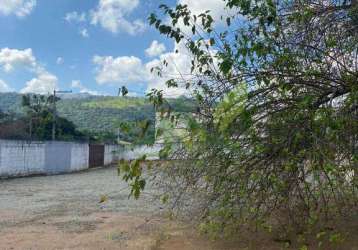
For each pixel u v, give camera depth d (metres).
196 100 5.30
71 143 27.31
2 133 28.95
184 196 6.14
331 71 5.25
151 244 6.54
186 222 7.61
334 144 4.82
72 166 27.44
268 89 5.26
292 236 6.05
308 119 4.90
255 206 5.42
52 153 25.06
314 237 5.87
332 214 5.61
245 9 5.43
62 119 36.09
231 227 5.88
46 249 6.36
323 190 4.91
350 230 5.83
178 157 5.51
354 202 5.18
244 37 5.25
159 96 4.98
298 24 5.46
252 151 5.23
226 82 5.38
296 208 5.49
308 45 5.32
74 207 10.52
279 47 5.32
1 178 20.34
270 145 5.16
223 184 5.44
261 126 5.21
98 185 16.97
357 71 5.25
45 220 8.72
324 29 5.50
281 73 5.23
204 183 5.70
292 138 5.02
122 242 6.73
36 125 33.47
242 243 6.20
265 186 5.25
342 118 4.79
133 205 10.71
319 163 4.69
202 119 5.07
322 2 5.62
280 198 5.32
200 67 5.75
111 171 27.52
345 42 5.42
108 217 8.99
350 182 4.82
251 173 5.25
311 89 5.27
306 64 5.26
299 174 5.11
